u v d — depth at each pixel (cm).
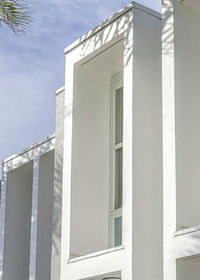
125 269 850
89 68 1070
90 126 1045
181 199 805
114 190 1027
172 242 793
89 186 1016
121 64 1043
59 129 1120
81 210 998
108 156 1050
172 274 782
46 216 1328
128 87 919
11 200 1462
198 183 824
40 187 1335
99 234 1005
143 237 859
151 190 884
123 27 955
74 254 975
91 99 1059
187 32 872
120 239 990
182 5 879
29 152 1394
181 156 820
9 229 1444
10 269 1420
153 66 941
